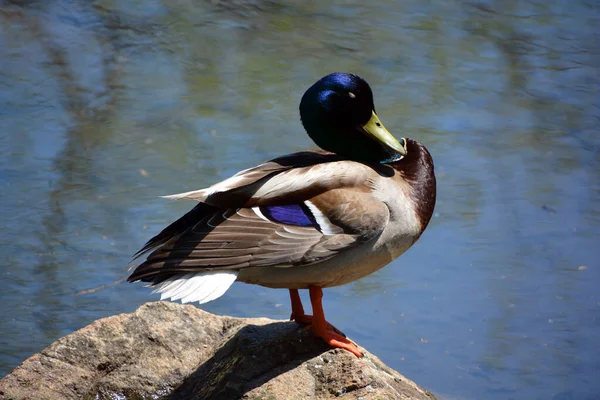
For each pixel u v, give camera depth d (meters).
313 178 7.25
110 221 12.23
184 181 13.08
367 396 7.00
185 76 16.08
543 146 14.27
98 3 18.36
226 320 8.50
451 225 12.43
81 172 13.29
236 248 6.83
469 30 17.72
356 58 16.62
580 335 10.25
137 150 13.91
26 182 13.05
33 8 18.08
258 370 7.43
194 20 17.86
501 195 13.09
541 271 11.44
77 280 11.09
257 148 13.95
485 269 11.50
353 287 11.22
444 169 13.70
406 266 11.61
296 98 15.39
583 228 12.31
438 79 16.05
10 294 10.76
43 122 14.63
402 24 17.89
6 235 11.86
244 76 16.03
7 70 16.00
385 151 8.03
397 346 10.07
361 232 7.14
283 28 17.64
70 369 7.91
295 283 7.34
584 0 18.94
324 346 7.59
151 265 6.74
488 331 10.34
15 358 9.62
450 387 9.41
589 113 15.18
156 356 8.11
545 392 9.36
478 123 14.84
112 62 16.44
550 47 17.16
